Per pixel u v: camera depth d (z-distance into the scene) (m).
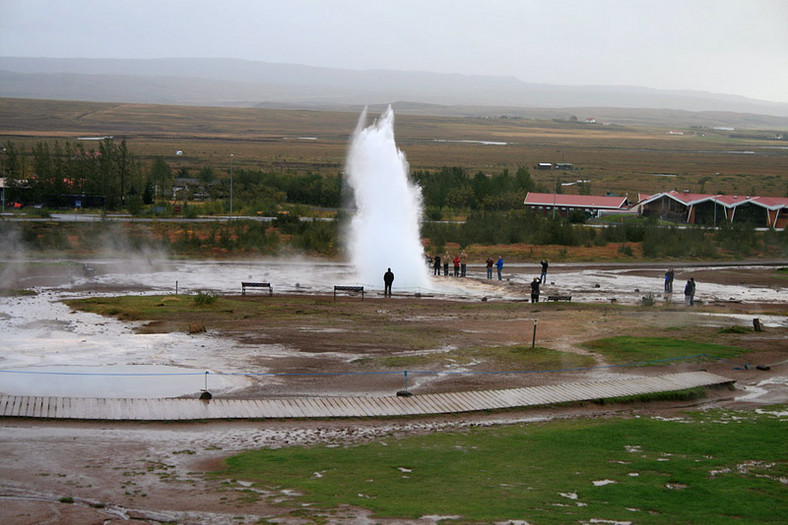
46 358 26.92
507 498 14.77
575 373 26.20
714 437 19.48
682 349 29.98
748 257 74.31
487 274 55.66
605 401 23.25
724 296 49.38
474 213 95.31
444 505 14.25
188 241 66.25
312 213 98.56
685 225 97.31
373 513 13.69
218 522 13.16
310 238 67.56
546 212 109.12
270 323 34.56
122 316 35.31
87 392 22.67
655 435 19.64
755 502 14.73
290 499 14.51
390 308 40.16
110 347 28.89
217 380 24.33
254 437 19.22
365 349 29.44
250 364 26.59
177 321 34.47
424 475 16.34
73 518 13.29
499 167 194.38
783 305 45.19
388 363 27.14
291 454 17.78
